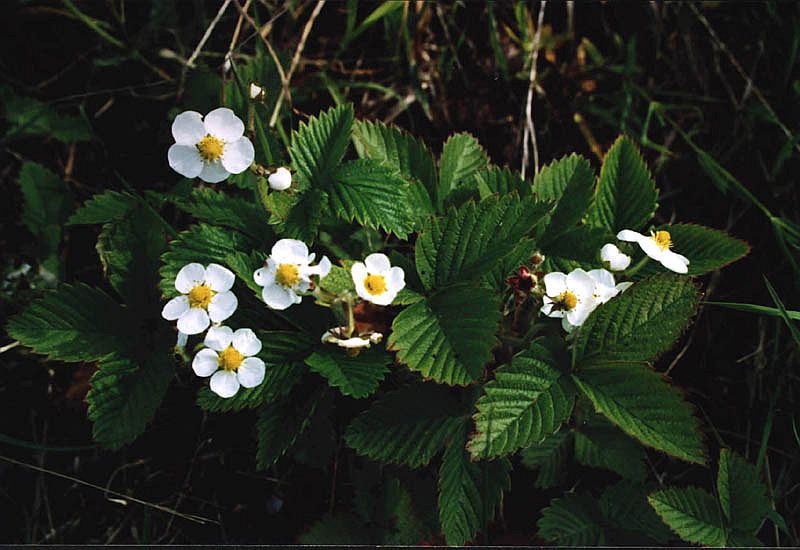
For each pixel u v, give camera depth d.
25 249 0.32
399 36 0.34
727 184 0.34
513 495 0.30
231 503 0.30
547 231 0.27
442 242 0.25
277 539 0.30
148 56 0.34
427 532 0.27
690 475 0.31
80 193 0.33
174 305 0.24
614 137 0.35
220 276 0.24
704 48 0.35
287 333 0.25
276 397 0.25
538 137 0.35
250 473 0.31
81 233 0.32
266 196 0.25
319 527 0.27
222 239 0.26
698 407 0.32
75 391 0.31
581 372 0.25
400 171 0.28
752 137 0.35
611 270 0.25
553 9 0.35
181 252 0.25
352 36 0.33
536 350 0.25
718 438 0.29
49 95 0.34
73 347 0.26
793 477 0.30
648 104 0.35
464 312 0.24
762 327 0.32
